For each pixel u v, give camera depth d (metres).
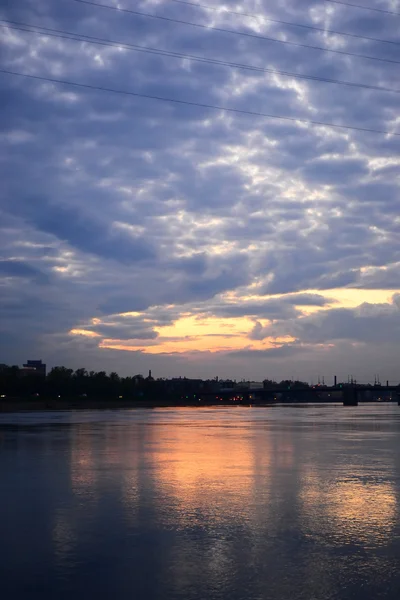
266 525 22.20
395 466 38.53
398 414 159.25
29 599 14.94
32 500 27.17
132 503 26.31
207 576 16.58
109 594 15.24
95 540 20.39
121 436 67.81
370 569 17.08
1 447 53.12
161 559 18.17
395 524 22.27
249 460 42.09
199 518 23.38
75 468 38.06
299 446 53.34
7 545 19.88
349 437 64.69
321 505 25.64
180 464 39.91
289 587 15.65
